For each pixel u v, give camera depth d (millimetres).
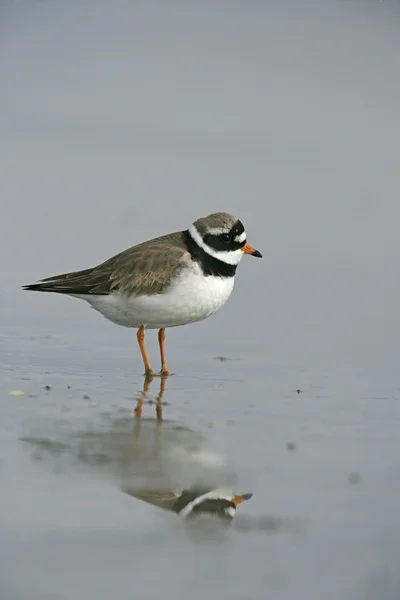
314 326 14711
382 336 14297
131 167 23000
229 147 24578
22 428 10102
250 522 8039
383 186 22344
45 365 12688
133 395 11523
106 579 7090
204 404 11234
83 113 26766
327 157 24094
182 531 7820
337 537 7805
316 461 9383
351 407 11227
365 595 7020
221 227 12578
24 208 20188
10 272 16688
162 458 9352
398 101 27969
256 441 9961
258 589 7066
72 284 12789
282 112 27203
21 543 7566
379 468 9219
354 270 17453
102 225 19281
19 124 25734
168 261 12438
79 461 9188
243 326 14758
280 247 18594
